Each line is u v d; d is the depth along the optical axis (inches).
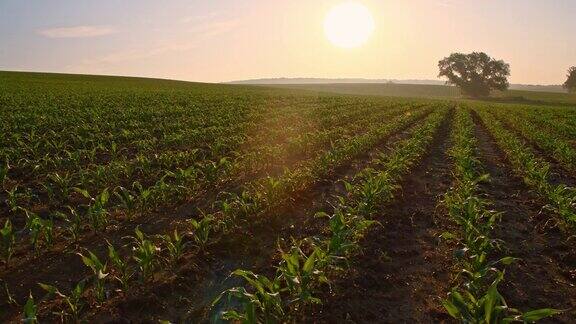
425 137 787.4
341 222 299.1
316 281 267.1
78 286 236.1
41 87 2060.8
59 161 506.3
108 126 846.5
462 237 349.7
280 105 1581.0
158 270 293.6
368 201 379.6
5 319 236.4
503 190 525.3
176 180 497.0
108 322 237.1
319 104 1679.4
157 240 336.8
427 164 657.0
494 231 378.9
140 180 502.6
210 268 302.4
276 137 793.6
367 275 291.4
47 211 396.5
